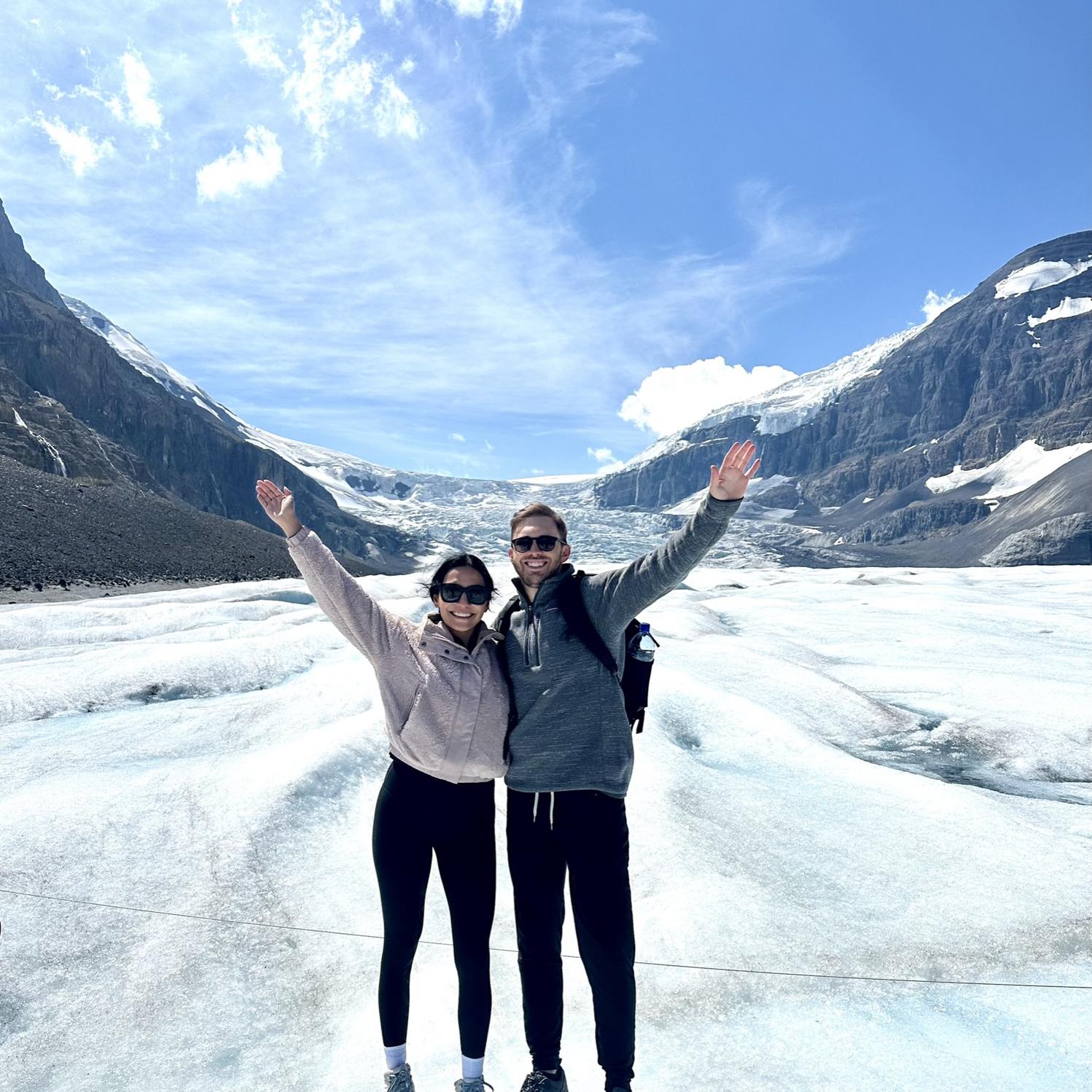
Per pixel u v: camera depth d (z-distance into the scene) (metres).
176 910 3.54
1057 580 26.03
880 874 4.16
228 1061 2.64
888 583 27.58
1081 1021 2.83
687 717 7.38
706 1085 2.47
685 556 2.15
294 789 4.79
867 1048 2.65
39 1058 2.64
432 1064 2.59
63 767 5.61
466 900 2.36
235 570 38.69
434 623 2.57
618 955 2.21
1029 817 5.20
